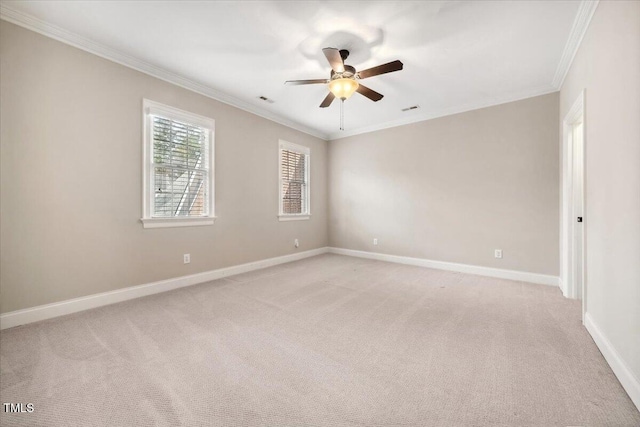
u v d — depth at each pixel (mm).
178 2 2092
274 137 4664
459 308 2709
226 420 1299
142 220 3010
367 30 2406
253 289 3312
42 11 2203
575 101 2553
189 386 1537
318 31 2432
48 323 2322
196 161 3562
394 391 1503
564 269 3166
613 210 1720
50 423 1275
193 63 2990
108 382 1562
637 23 1429
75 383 1551
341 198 5633
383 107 4211
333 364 1760
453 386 1540
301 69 3115
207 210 3697
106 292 2771
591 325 2098
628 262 1521
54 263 2455
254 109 4238
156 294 3115
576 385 1540
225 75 3258
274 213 4680
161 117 3195
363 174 5293
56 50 2441
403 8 2137
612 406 1381
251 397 1453
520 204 3719
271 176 4625
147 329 2234
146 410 1357
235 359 1812
